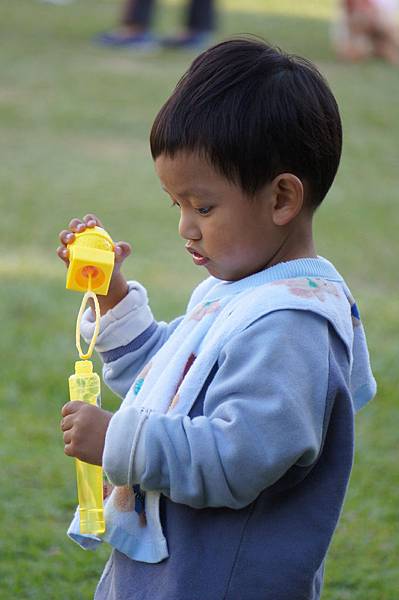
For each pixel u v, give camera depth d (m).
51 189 16.75
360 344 4.37
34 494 7.55
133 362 4.61
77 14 32.22
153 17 29.42
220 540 3.90
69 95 22.94
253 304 3.90
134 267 12.88
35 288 11.81
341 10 27.86
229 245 3.95
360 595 6.45
